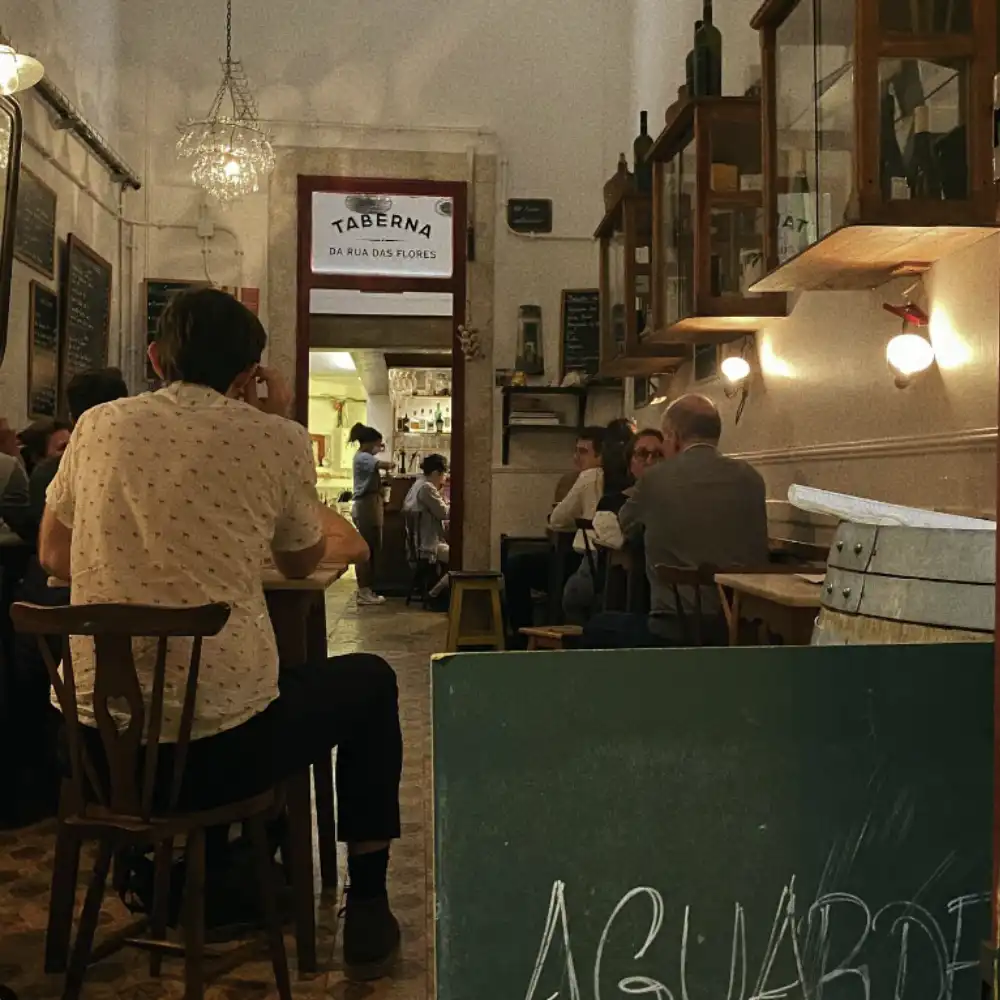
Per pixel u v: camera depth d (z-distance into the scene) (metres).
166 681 1.96
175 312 2.11
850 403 3.80
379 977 2.29
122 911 2.60
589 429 6.21
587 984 1.03
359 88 7.73
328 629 7.23
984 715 1.10
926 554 1.44
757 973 1.06
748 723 1.07
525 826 1.03
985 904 1.09
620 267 6.11
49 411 5.72
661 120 6.85
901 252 3.02
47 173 5.75
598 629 3.59
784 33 3.38
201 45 7.55
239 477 2.02
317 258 7.66
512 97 7.84
